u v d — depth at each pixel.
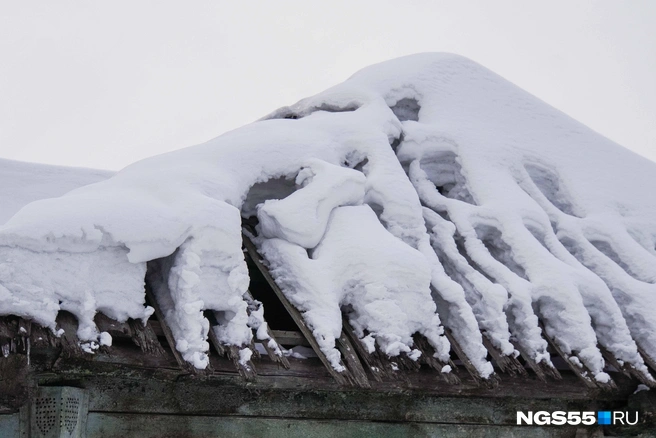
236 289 5.16
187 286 4.96
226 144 6.32
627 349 6.40
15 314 4.35
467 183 7.29
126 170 6.18
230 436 5.46
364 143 6.90
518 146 7.86
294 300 5.56
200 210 5.19
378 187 6.52
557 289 6.33
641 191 8.22
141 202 5.11
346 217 6.03
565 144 8.33
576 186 7.88
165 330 5.00
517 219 6.90
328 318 5.38
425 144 7.39
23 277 4.44
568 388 6.37
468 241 6.64
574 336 6.22
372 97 7.62
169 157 6.16
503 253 6.84
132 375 4.98
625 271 7.36
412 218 6.44
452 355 6.24
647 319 6.77
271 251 5.89
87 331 4.54
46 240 4.55
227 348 5.04
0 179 8.61
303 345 5.62
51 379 4.87
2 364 4.31
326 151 6.66
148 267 5.37
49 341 4.39
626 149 8.76
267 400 5.62
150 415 5.25
